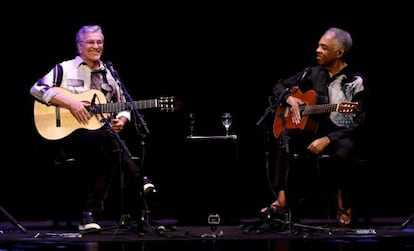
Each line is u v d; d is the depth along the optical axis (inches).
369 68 463.5
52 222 450.9
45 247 319.9
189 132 468.4
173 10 466.0
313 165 425.4
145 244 326.6
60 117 382.6
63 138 380.8
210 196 419.2
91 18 466.0
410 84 460.1
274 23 465.7
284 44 465.7
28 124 463.8
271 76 466.6
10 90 464.1
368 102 415.5
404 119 461.4
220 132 469.7
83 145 374.6
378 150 462.3
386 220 427.5
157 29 467.5
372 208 463.2
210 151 420.8
